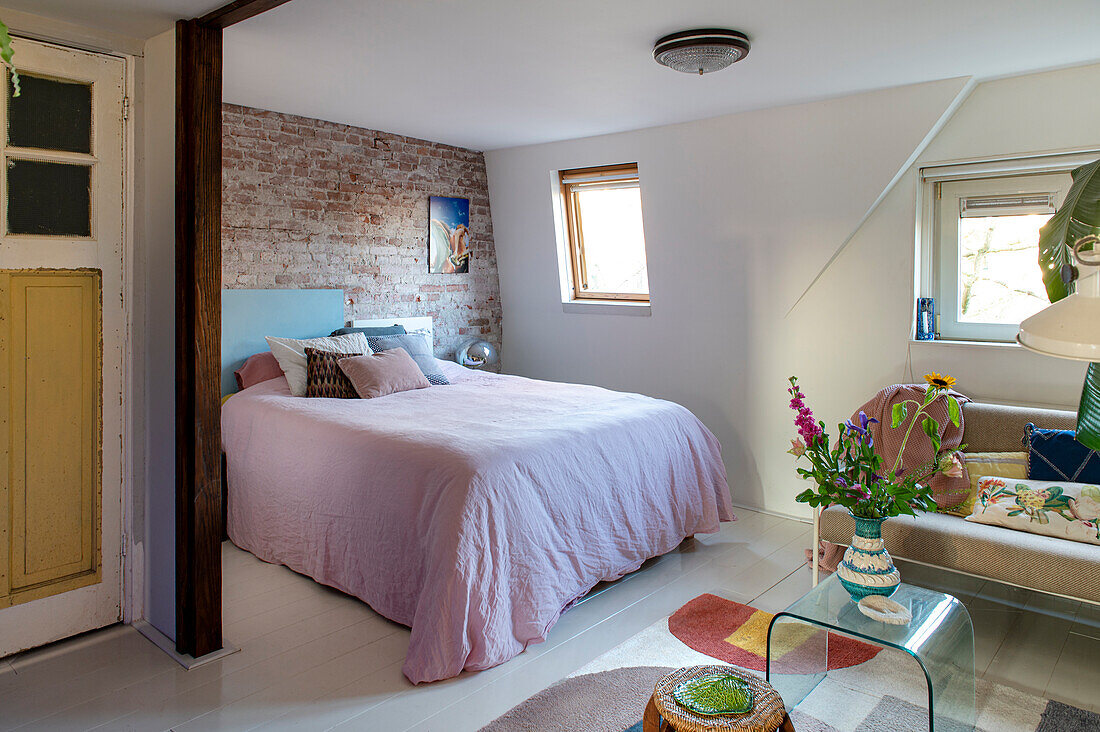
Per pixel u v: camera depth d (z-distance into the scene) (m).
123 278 2.98
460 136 5.36
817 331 4.52
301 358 4.45
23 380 2.76
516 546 3.01
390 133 5.31
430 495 3.00
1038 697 2.69
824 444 2.59
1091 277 1.51
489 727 2.43
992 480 3.33
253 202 4.62
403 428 3.53
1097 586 2.72
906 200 4.13
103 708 2.52
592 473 3.47
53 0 2.54
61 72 2.75
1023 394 3.86
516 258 6.07
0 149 2.63
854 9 2.78
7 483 2.75
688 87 3.94
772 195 4.54
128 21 2.74
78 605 2.97
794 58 3.40
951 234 4.14
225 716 2.49
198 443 2.79
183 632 2.88
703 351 5.06
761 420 4.82
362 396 4.31
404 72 3.71
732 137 4.61
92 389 2.93
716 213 4.81
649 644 3.02
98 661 2.82
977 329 4.13
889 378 4.28
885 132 4.02
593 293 5.85
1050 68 3.57
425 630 2.76
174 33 2.78
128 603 3.10
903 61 3.44
